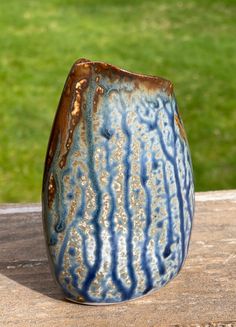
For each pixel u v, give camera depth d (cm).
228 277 56
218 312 52
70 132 48
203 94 188
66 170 48
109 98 48
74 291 51
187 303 53
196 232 64
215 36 243
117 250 49
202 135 163
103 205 48
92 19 267
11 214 70
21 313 52
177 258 52
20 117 173
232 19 263
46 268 59
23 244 63
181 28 254
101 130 48
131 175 48
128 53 226
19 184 141
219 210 70
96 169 48
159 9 279
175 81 200
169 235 50
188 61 217
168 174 49
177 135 50
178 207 50
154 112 49
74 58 220
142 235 49
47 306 53
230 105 180
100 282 50
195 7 280
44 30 248
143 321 50
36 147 157
